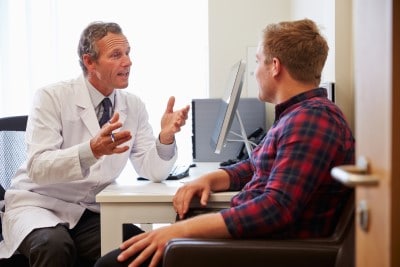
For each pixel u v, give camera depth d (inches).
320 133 46.9
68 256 66.8
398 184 22.3
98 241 72.4
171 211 62.4
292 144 47.3
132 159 83.1
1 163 83.1
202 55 123.6
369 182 23.6
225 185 63.9
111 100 82.0
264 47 55.9
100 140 66.0
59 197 77.1
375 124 23.9
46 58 123.1
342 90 81.7
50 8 122.4
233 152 106.0
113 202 62.1
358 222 26.3
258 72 57.1
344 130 48.8
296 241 46.1
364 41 25.2
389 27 22.3
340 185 48.7
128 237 71.0
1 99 123.5
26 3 122.0
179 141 123.3
